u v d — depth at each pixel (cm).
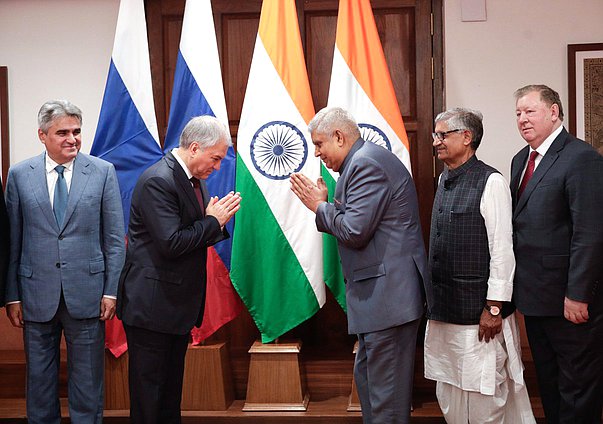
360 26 367
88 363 314
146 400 293
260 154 361
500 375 301
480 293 301
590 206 283
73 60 422
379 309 273
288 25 368
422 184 406
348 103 362
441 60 406
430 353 321
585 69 397
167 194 283
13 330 420
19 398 394
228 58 412
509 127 402
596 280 284
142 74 372
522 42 401
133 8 373
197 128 288
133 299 289
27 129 425
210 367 365
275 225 359
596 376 292
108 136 368
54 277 309
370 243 275
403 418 277
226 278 368
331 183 361
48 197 311
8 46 425
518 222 301
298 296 360
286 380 363
